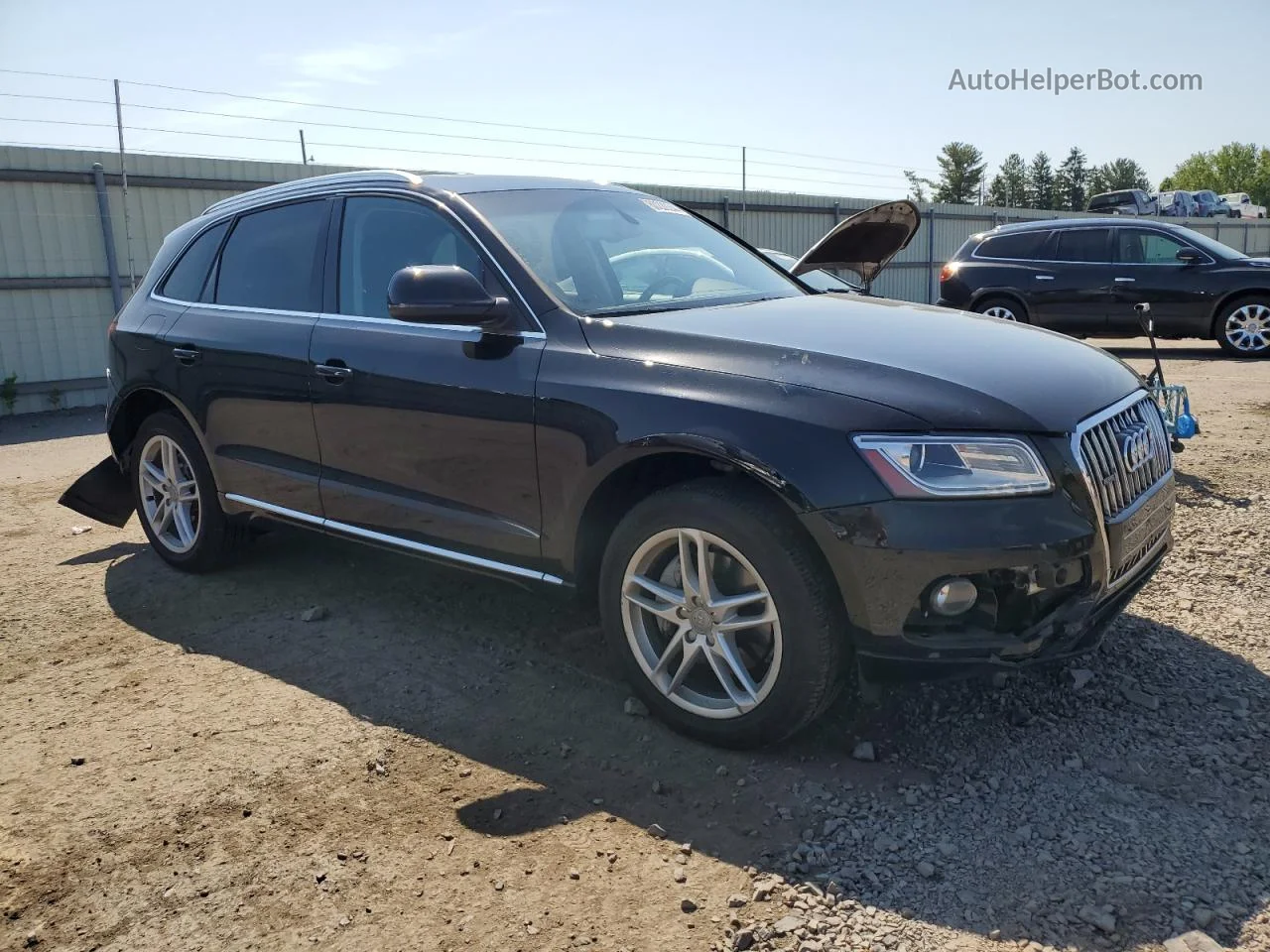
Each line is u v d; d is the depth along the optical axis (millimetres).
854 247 5434
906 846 2541
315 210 4191
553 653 3797
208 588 4641
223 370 4301
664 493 3000
